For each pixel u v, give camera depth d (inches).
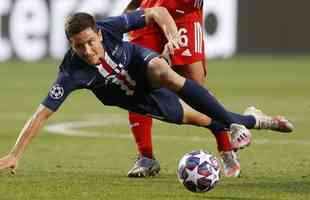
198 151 831.1
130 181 919.7
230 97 2096.5
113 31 861.8
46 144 1283.2
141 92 886.4
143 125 959.0
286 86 2396.7
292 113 1747.0
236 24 3078.2
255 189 861.8
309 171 1003.3
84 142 1311.5
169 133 1441.9
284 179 936.3
